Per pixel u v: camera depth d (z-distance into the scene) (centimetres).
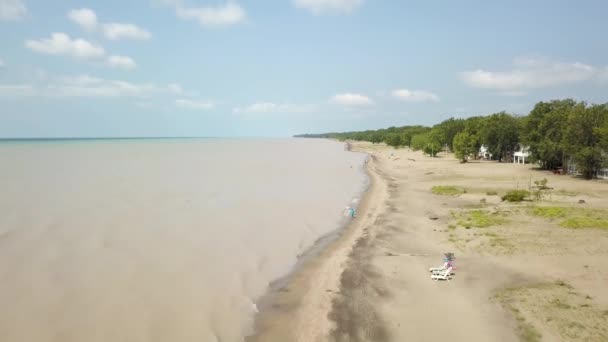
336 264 2792
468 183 6638
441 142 15100
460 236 3378
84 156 12056
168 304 2106
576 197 5025
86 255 2727
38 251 2744
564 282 2322
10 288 2175
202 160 11550
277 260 2862
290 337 1852
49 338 1739
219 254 2911
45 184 5734
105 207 4222
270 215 4216
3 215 3678
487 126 10950
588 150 6625
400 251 3055
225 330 1902
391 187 6450
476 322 1919
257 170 8875
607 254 2762
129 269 2523
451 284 2375
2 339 1708
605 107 7194
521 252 2870
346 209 4534
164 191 5431
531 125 8312
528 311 1992
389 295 2266
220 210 4341
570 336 1750
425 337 1817
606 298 2098
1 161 9644
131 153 14412
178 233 3362
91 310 1994
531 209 4247
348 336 1850
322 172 8775
